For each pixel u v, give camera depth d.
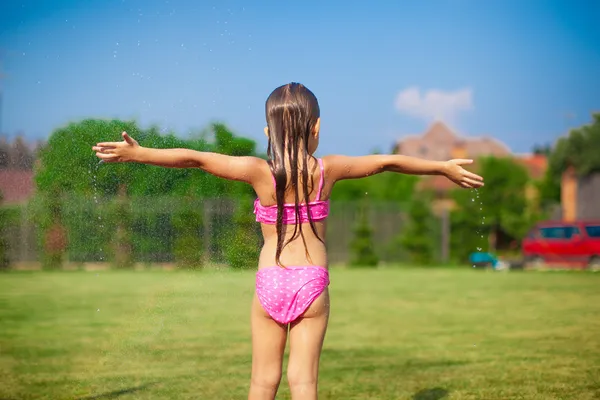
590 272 13.67
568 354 4.39
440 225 19.47
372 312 6.95
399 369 3.94
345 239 19.09
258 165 2.19
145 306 5.77
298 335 2.09
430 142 39.06
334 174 2.21
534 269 15.45
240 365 3.99
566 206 25.45
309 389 2.03
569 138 25.03
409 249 19.27
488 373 3.78
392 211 19.44
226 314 5.98
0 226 7.06
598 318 6.26
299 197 2.16
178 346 4.64
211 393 3.32
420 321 6.19
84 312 6.48
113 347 4.59
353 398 3.22
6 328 5.52
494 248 24.23
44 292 8.52
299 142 2.20
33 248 7.83
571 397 3.19
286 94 2.24
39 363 4.09
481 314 6.67
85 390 3.38
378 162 2.24
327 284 2.14
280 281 2.10
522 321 6.09
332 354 4.48
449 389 3.39
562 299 8.04
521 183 24.62
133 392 3.33
